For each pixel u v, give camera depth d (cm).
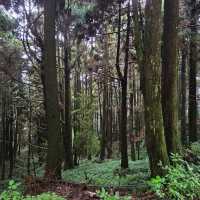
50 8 1304
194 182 769
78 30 1988
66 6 1988
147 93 1009
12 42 2303
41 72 1841
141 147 3606
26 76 2830
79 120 3325
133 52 2238
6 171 3400
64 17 1886
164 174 968
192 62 2166
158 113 1002
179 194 724
